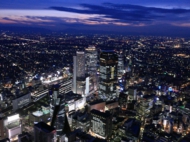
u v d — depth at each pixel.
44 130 175.88
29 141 190.88
